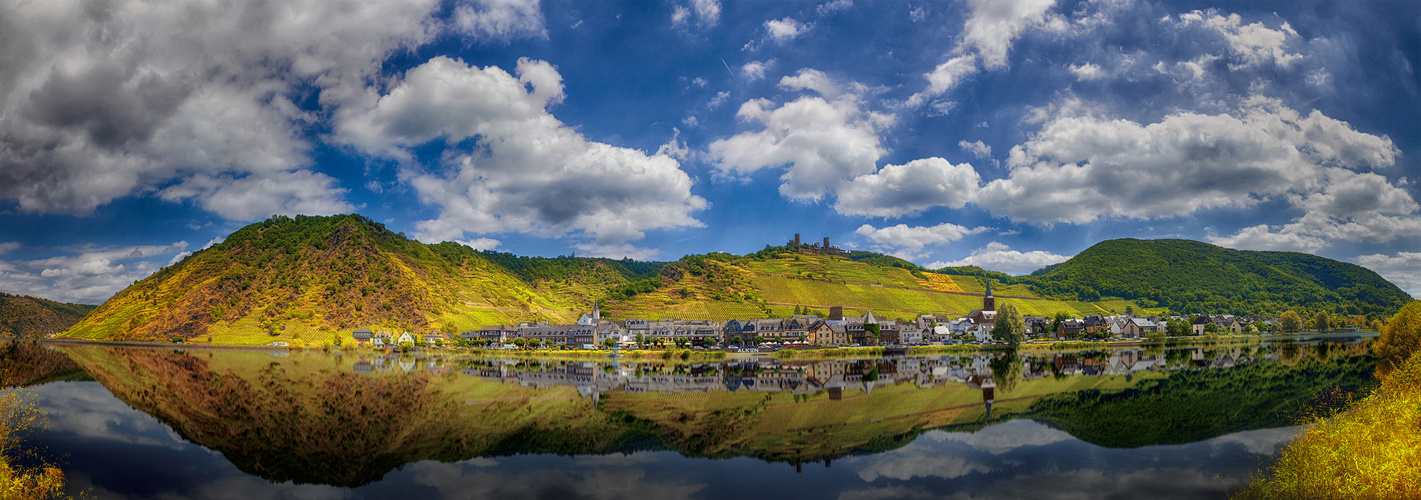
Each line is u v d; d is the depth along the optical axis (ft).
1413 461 126.62
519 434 228.63
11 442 203.31
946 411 265.54
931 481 168.25
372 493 161.48
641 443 213.66
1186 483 163.12
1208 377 367.45
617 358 590.55
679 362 541.34
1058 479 168.35
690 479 172.55
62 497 158.71
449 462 191.52
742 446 208.74
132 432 232.94
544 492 161.48
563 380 391.65
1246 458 185.78
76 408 285.02
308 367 500.74
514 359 601.21
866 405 282.36
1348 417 152.87
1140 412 258.57
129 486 167.02
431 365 523.70
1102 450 198.08
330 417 262.67
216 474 178.50
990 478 170.40
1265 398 287.89
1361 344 631.97
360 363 549.54
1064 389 325.83
